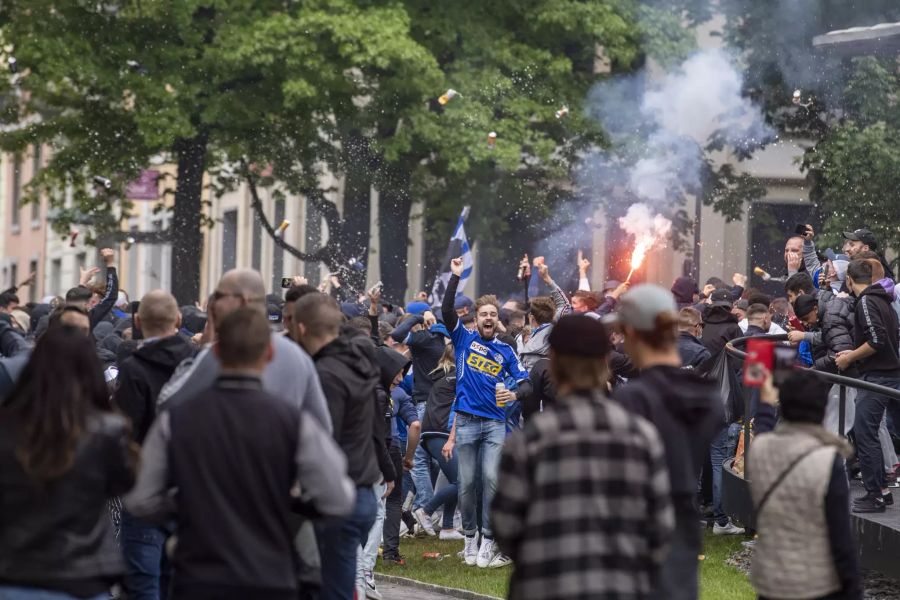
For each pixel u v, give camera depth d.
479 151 58.97
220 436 12.66
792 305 28.88
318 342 18.31
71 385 12.45
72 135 63.34
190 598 12.52
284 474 12.76
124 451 12.66
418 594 26.31
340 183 79.12
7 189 127.81
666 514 12.04
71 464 12.30
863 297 24.94
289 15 58.69
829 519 14.91
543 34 63.31
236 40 57.56
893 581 25.75
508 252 71.69
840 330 26.16
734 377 30.20
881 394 24.20
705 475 32.53
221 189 67.31
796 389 15.23
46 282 117.12
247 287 16.91
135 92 59.06
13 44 59.88
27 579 12.19
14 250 125.81
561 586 11.71
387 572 28.39
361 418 18.17
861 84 52.84
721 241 73.12
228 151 60.69
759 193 67.38
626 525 11.88
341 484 12.80
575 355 12.23
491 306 28.80
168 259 100.44
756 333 31.48
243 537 12.55
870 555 23.69
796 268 33.41
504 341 30.53
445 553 30.81
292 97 57.72
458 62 61.06
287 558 12.76
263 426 12.70
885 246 50.62
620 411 12.16
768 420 27.03
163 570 19.83
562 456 11.90
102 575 12.50
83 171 64.88
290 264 85.00
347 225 65.50
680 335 29.62
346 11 58.03
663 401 13.57
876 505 24.27
